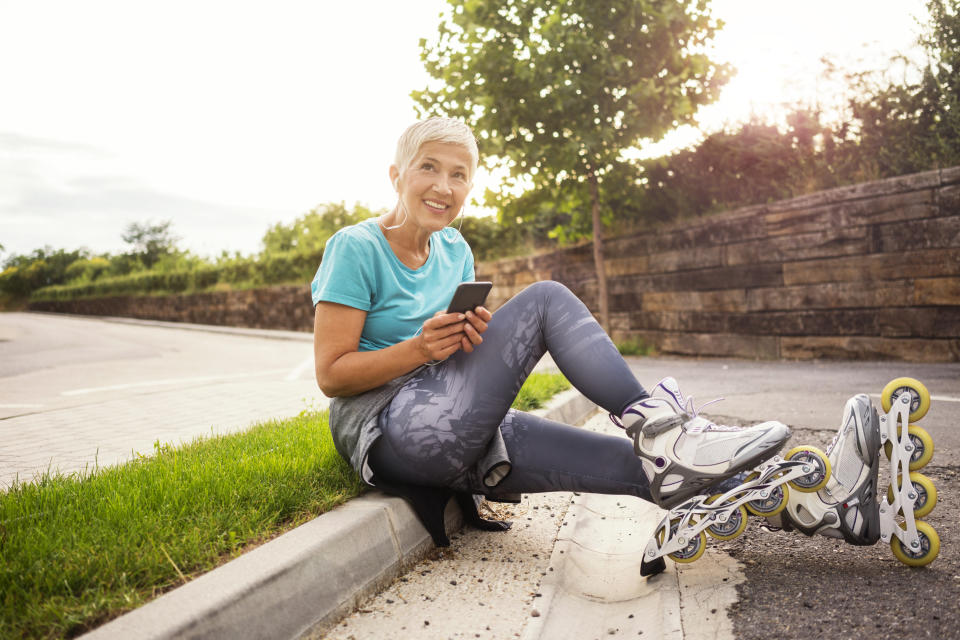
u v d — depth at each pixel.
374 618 1.63
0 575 1.46
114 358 11.19
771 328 8.20
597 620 1.74
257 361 10.70
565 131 9.63
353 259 1.93
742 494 1.77
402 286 2.04
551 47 9.12
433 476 1.94
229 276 25.12
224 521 1.83
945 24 7.08
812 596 1.66
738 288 8.57
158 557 1.57
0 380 7.70
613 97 9.49
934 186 6.65
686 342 9.29
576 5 9.16
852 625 1.49
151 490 2.08
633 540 2.30
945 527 2.10
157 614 1.27
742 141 8.80
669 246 9.53
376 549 1.82
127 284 32.91
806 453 1.75
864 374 5.89
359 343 2.04
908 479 1.74
